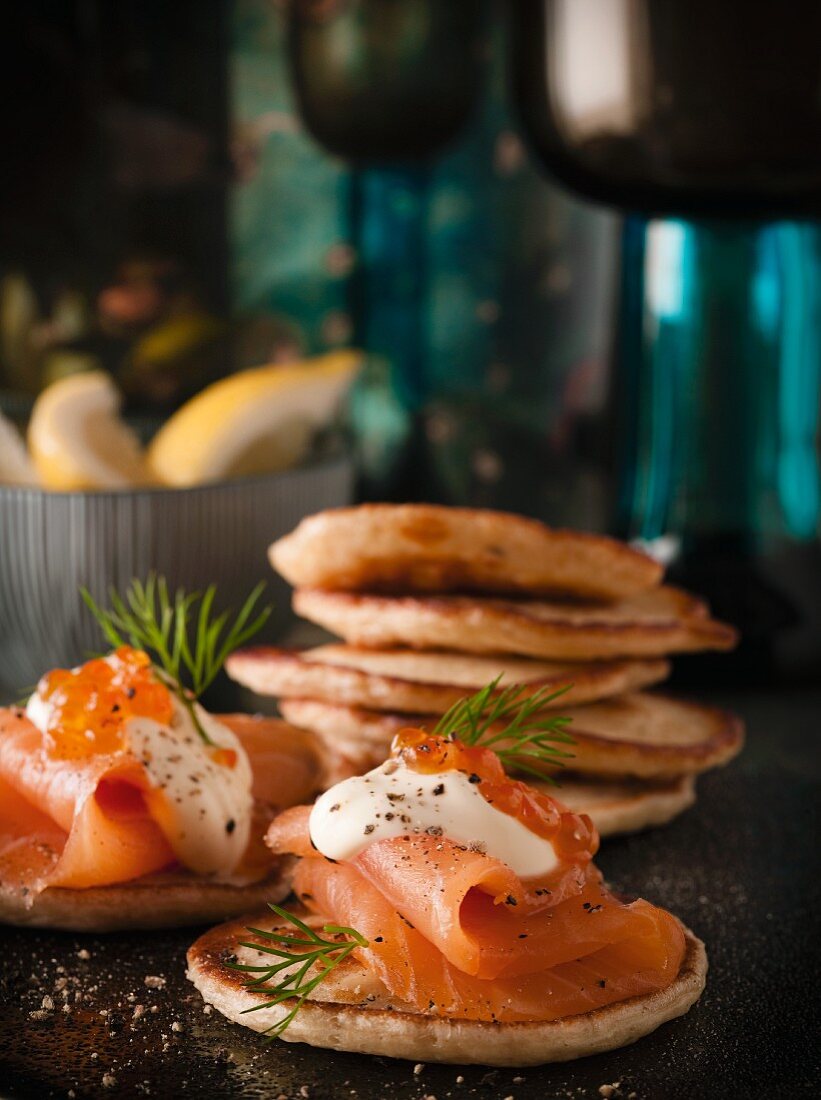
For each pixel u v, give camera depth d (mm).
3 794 379
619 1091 319
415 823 339
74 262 590
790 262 494
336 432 616
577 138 477
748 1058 327
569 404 609
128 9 579
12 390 587
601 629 398
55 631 468
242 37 593
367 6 566
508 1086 320
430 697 391
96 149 585
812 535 500
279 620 494
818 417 500
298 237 612
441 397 625
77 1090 317
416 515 398
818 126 457
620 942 340
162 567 464
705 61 456
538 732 390
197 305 606
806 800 428
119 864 363
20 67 571
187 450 487
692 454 499
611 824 397
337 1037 325
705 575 497
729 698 495
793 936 367
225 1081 320
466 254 613
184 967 352
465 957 323
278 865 376
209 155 598
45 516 459
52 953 356
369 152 591
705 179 471
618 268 577
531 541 400
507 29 593
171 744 370
